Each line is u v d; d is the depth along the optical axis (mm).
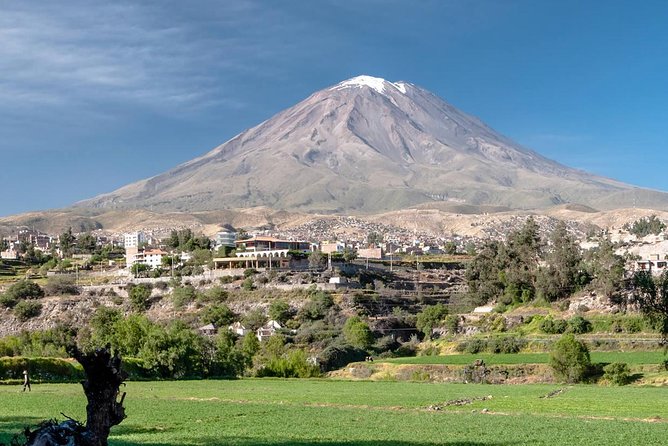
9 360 114812
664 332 148250
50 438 26047
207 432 59594
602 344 158625
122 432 59500
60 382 113812
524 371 135625
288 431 60594
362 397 95938
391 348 189375
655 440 56031
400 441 55125
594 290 192875
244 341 175625
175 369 137375
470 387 117938
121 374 28219
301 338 194750
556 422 67875
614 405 85188
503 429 62531
